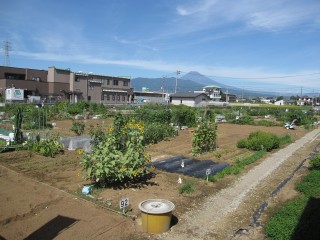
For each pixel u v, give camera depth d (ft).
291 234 19.26
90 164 26.35
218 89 310.86
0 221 19.72
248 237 19.89
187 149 46.52
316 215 22.31
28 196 24.48
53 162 35.35
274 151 48.78
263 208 24.71
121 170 25.73
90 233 18.98
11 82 138.10
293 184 31.24
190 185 28.40
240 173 34.53
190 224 21.39
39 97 139.44
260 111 140.56
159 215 19.44
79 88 163.32
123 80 195.72
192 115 74.95
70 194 25.07
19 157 37.27
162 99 220.02
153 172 33.09
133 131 28.53
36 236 18.34
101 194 25.44
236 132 73.97
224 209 24.29
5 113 81.10
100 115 93.97
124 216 21.57
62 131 60.70
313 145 56.85
